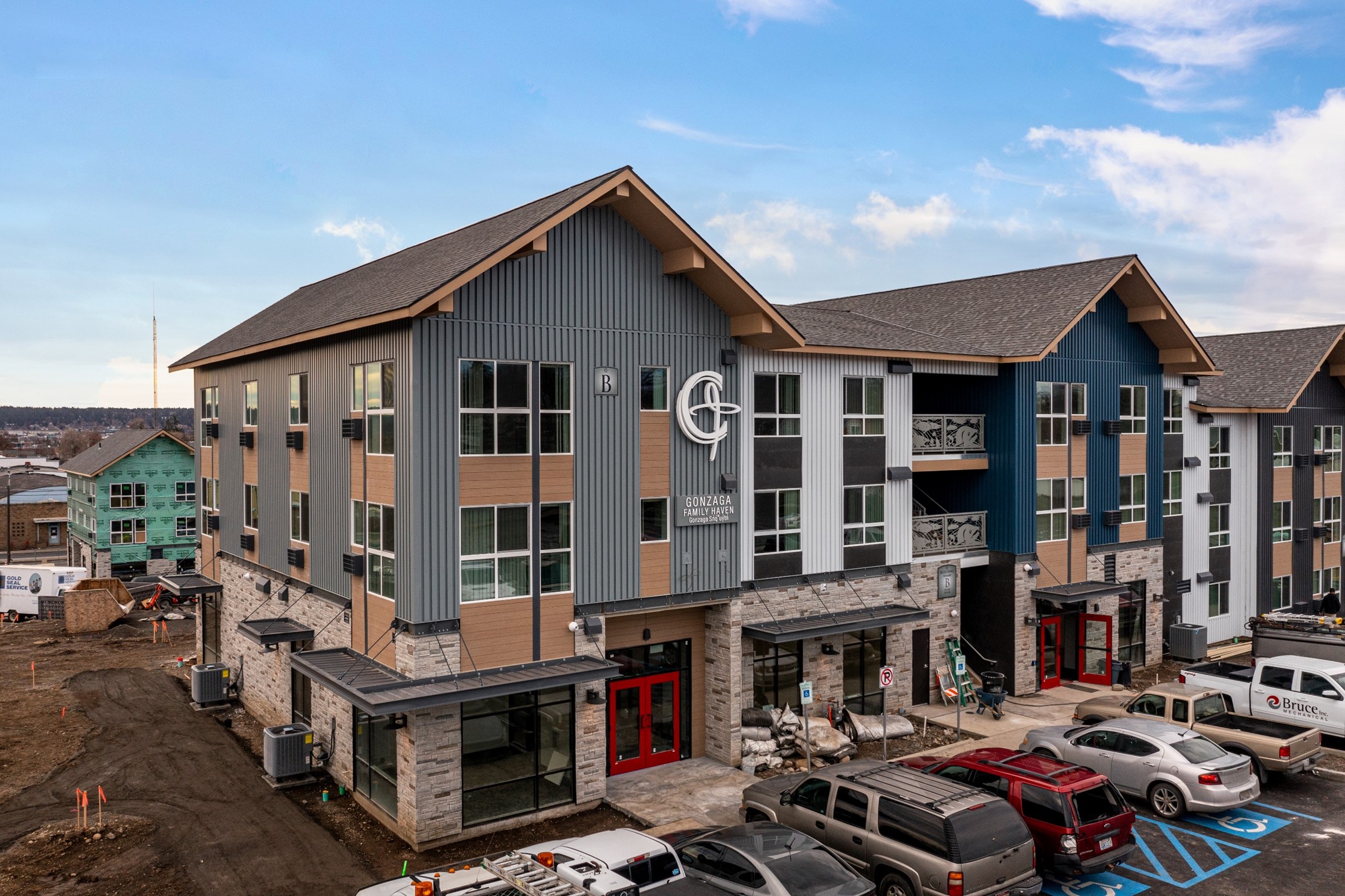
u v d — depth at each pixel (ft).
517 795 59.00
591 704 61.52
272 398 80.18
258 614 83.92
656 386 66.23
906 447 84.28
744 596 73.10
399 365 56.80
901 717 78.89
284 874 51.85
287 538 77.05
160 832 57.72
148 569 181.27
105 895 49.39
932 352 83.30
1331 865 52.06
